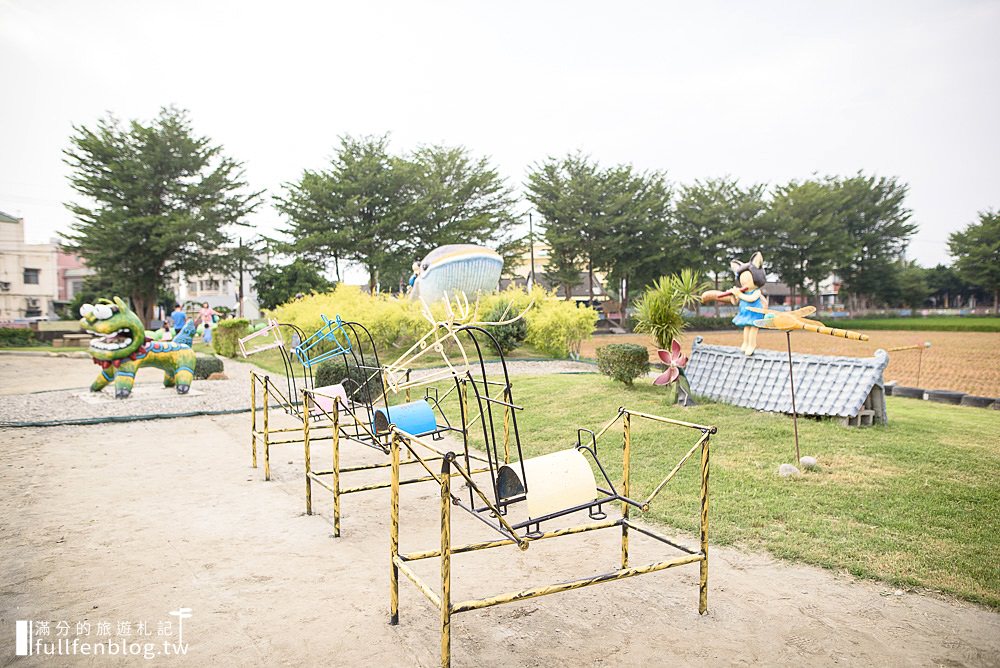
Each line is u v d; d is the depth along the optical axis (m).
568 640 3.51
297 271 43.69
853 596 4.00
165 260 43.25
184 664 3.29
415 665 3.27
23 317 54.34
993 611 3.77
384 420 5.78
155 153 40.84
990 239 49.03
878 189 53.78
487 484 6.87
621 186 46.91
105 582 4.36
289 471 7.57
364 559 4.77
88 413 11.80
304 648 3.45
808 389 8.98
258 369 20.05
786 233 49.56
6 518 5.78
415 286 21.80
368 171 42.31
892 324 46.44
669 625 3.67
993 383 15.49
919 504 5.54
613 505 5.93
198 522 5.68
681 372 9.77
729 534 5.06
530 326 18.81
